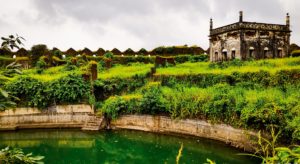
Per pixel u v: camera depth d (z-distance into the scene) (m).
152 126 26.81
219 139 22.09
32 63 45.06
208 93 24.33
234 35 37.41
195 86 29.44
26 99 29.39
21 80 29.53
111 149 22.66
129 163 19.55
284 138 16.69
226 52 38.88
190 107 24.34
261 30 37.12
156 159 20.00
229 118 21.25
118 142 24.23
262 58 37.25
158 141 23.88
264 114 17.81
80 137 26.05
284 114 16.91
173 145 22.62
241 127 20.14
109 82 31.64
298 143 15.68
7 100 4.29
